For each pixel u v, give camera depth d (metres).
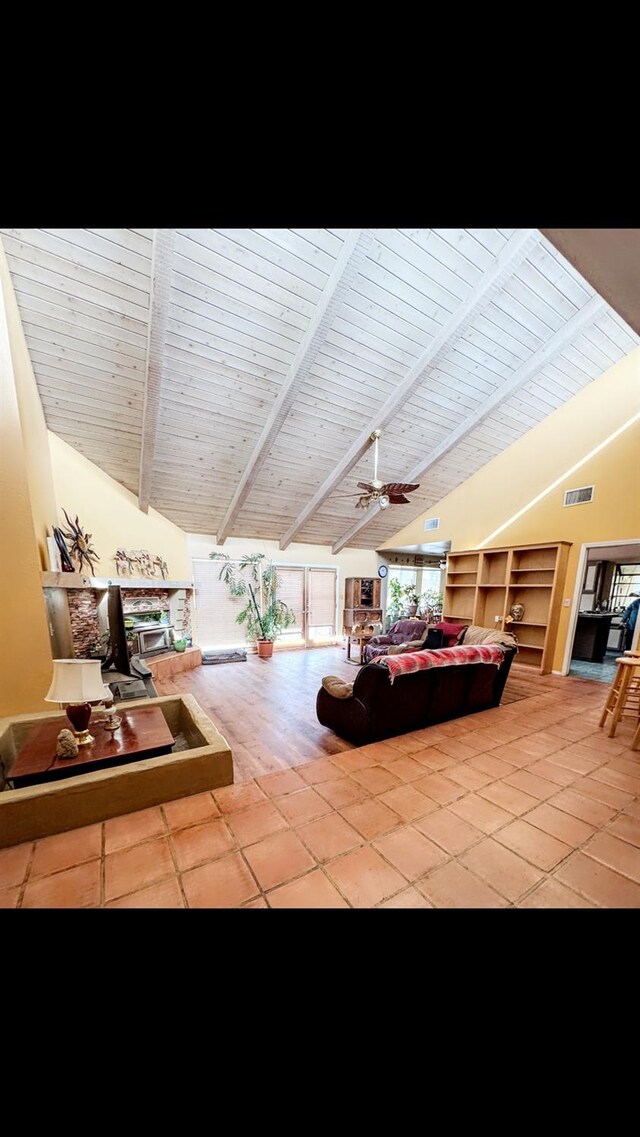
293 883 1.62
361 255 3.26
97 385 4.02
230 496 6.16
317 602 8.55
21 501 3.00
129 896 1.54
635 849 1.86
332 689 3.46
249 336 3.82
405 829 1.98
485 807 2.18
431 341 4.30
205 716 2.88
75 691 2.26
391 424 5.45
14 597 3.01
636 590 8.61
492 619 6.66
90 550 4.98
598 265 1.60
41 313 3.32
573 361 5.11
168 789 2.18
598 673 5.81
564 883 1.65
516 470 6.45
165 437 4.77
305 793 2.30
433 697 3.37
